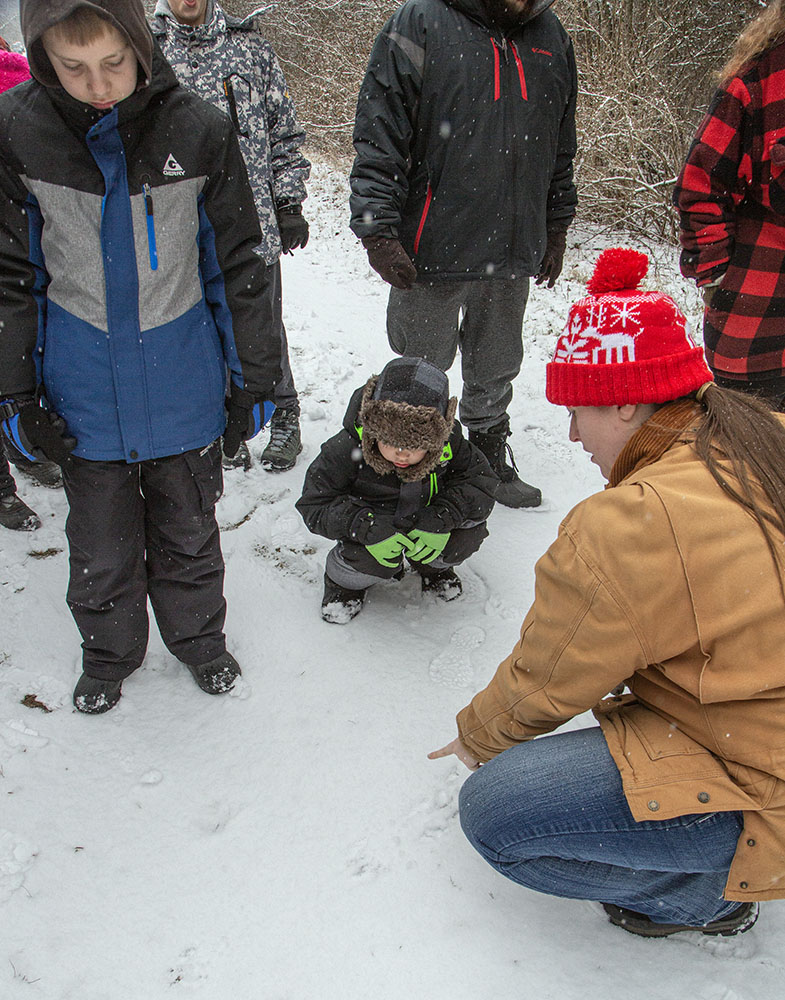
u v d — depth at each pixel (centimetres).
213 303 211
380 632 271
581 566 137
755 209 262
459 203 283
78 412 201
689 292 614
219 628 245
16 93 175
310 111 1177
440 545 252
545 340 527
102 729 232
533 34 280
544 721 157
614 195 767
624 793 144
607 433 154
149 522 226
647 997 167
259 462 364
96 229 183
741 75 245
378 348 504
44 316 195
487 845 165
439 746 228
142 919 185
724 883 157
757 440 137
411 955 177
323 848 201
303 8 1193
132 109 173
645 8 776
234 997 171
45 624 263
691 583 130
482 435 335
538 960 175
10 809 205
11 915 183
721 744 140
